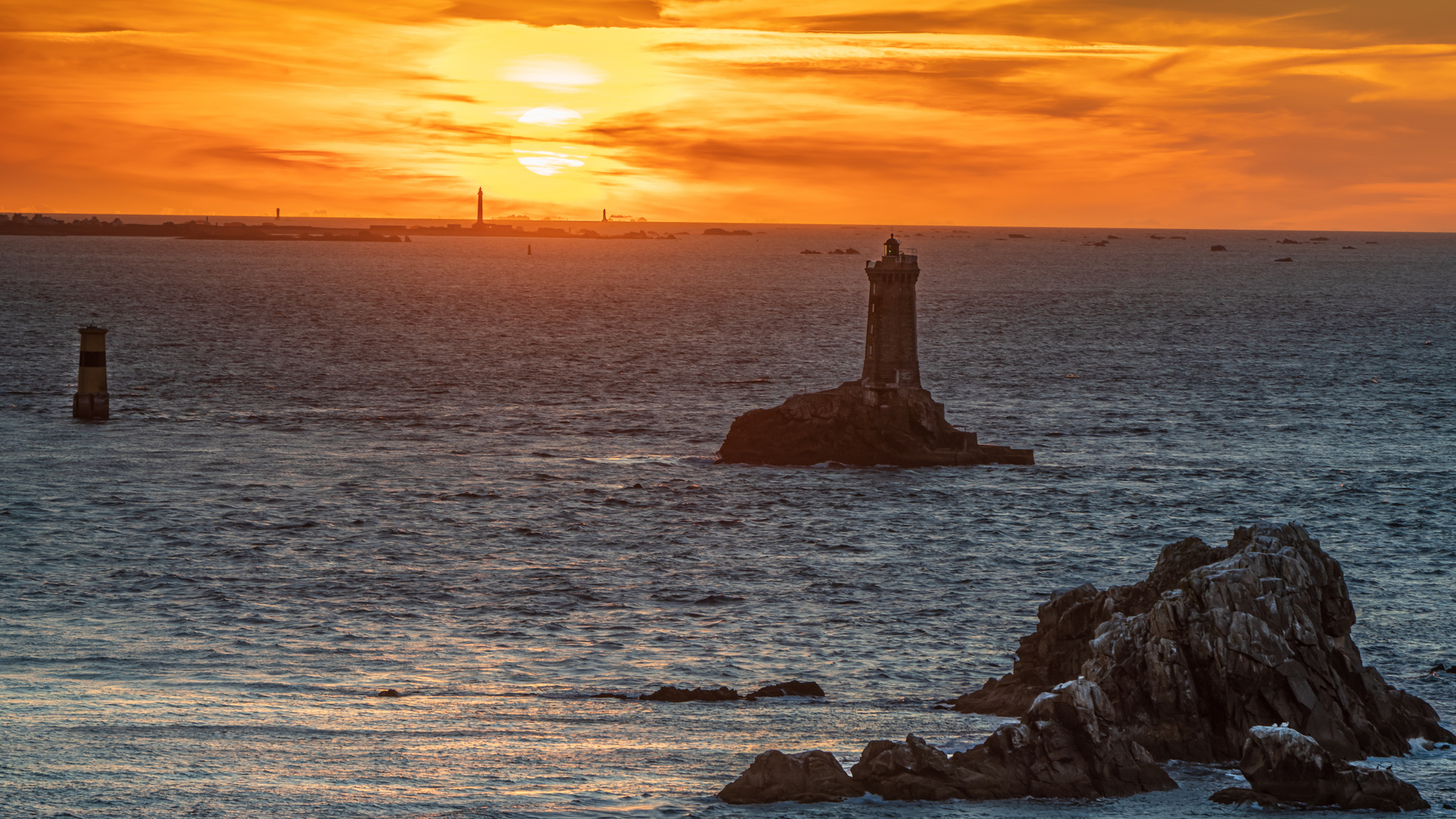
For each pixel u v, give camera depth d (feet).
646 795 428.56
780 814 416.87
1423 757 495.82
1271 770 448.24
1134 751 467.93
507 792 425.69
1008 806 433.89
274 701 552.00
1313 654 512.63
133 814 387.14
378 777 437.99
